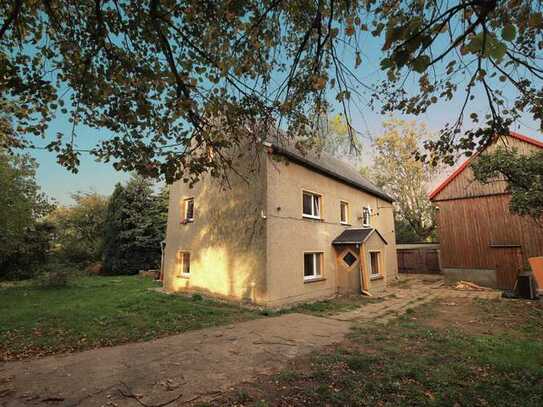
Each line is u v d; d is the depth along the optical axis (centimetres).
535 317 821
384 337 614
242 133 551
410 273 2152
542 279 1110
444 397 354
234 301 1038
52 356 523
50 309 881
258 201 1031
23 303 1001
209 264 1175
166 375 428
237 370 445
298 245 1105
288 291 1027
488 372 428
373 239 1343
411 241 2755
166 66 462
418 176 2680
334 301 1091
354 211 1516
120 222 2216
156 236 2289
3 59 447
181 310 870
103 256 2230
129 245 2173
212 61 446
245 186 1083
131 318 778
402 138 2606
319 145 521
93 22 447
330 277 1242
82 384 400
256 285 988
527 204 1053
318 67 373
